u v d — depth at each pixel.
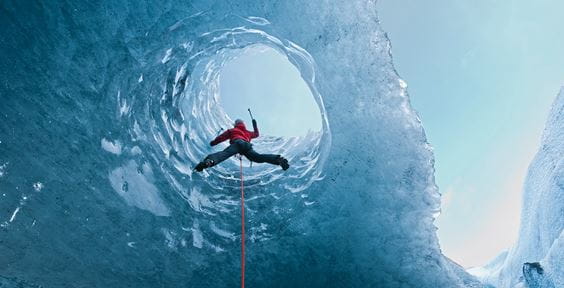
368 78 4.44
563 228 6.31
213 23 4.49
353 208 4.91
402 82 4.41
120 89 4.65
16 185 4.20
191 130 6.50
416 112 4.49
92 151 4.60
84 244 4.45
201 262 4.98
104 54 4.30
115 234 4.64
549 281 5.47
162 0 4.14
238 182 6.11
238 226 5.38
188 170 5.72
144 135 5.17
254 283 4.91
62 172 4.43
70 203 4.45
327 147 5.28
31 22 4.02
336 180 5.05
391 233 4.70
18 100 4.21
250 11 4.30
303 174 5.70
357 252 4.79
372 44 4.32
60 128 4.41
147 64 4.73
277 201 5.57
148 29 4.30
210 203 5.58
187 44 4.89
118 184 4.78
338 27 4.32
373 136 4.66
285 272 4.92
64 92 4.33
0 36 3.99
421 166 4.54
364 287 4.66
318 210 5.12
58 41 4.14
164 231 4.95
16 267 4.07
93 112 4.53
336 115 4.78
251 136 5.25
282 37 4.50
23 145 4.26
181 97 6.15
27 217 4.22
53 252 4.29
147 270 4.71
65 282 4.27
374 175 4.76
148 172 5.11
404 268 4.61
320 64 4.53
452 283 4.53
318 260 4.88
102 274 4.47
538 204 7.31
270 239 5.19
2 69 4.11
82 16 4.08
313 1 4.26
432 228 4.62
